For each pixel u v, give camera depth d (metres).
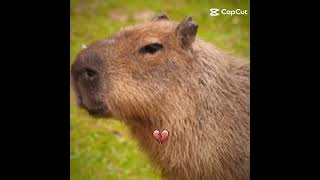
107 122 16.45
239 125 11.42
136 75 10.93
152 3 22.52
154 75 10.96
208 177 11.35
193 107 11.12
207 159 11.21
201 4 22.09
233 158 11.38
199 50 11.34
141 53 10.98
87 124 16.41
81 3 21.95
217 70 11.39
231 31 20.34
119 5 22.27
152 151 11.55
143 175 14.59
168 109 11.05
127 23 21.08
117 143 15.78
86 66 10.89
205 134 11.18
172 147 11.22
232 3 21.38
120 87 10.88
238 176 11.48
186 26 11.08
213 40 19.55
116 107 10.99
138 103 10.96
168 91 11.01
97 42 11.20
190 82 11.12
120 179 14.50
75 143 15.71
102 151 15.48
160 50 11.02
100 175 14.61
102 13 21.59
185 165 11.27
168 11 21.91
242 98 11.54
